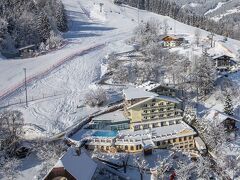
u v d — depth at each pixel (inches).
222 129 3949.3
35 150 3531.0
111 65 5561.0
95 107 4498.0
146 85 4611.2
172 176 3260.3
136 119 4089.6
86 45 6889.8
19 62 5753.0
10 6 7209.6
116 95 4820.4
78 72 5467.5
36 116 4173.2
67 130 3971.5
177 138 3927.2
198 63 5334.6
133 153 3762.3
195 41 7367.1
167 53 6151.6
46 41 6776.6
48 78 5191.9
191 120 4271.7
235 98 4982.8
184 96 4911.4
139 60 5841.5
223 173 3380.9
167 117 4207.7
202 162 3393.2
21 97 4589.1
